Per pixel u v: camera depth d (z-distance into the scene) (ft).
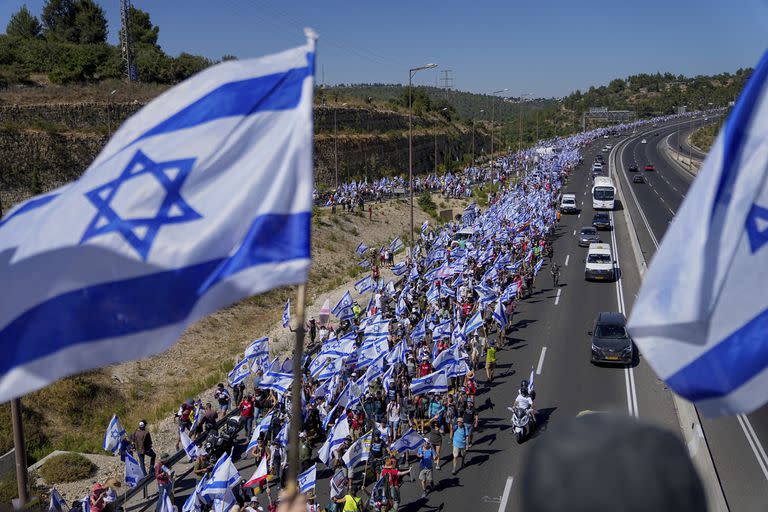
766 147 18.44
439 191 301.43
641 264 156.76
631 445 5.15
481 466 73.77
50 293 19.54
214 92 22.16
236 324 145.48
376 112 371.56
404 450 67.51
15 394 18.79
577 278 156.87
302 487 64.39
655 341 17.63
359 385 80.18
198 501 61.46
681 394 17.30
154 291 20.10
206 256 20.68
